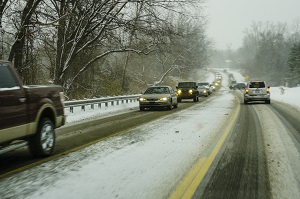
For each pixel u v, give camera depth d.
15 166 6.91
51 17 21.89
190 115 17.09
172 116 16.72
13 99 6.65
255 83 26.23
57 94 8.62
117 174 6.16
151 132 11.28
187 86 30.55
